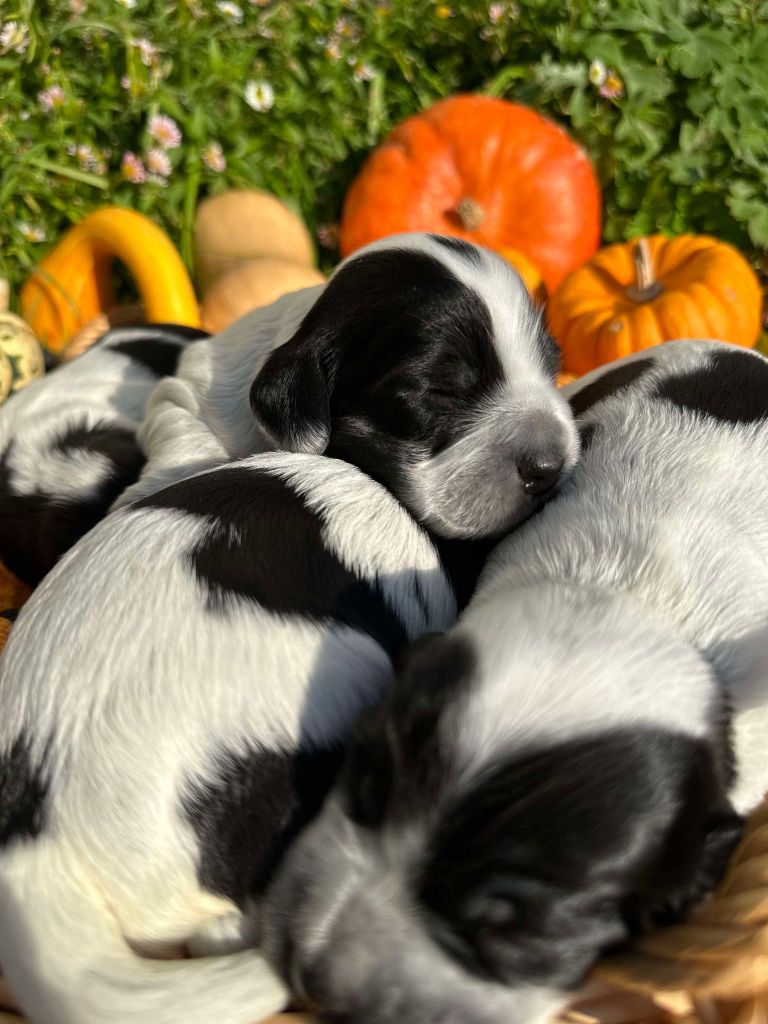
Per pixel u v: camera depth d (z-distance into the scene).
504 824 0.18
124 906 0.20
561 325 0.55
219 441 0.32
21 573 0.39
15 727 0.21
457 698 0.19
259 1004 0.19
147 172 0.61
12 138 0.60
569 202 0.60
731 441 0.29
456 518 0.28
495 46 0.66
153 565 0.23
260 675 0.21
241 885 0.20
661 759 0.19
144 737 0.21
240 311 0.55
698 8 0.65
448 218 0.61
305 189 0.65
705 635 0.25
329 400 0.30
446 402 0.29
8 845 0.20
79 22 0.60
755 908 0.19
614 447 0.29
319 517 0.25
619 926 0.19
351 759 0.20
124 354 0.40
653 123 0.63
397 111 0.67
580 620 0.21
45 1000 0.19
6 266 0.59
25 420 0.38
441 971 0.18
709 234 0.63
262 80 0.64
